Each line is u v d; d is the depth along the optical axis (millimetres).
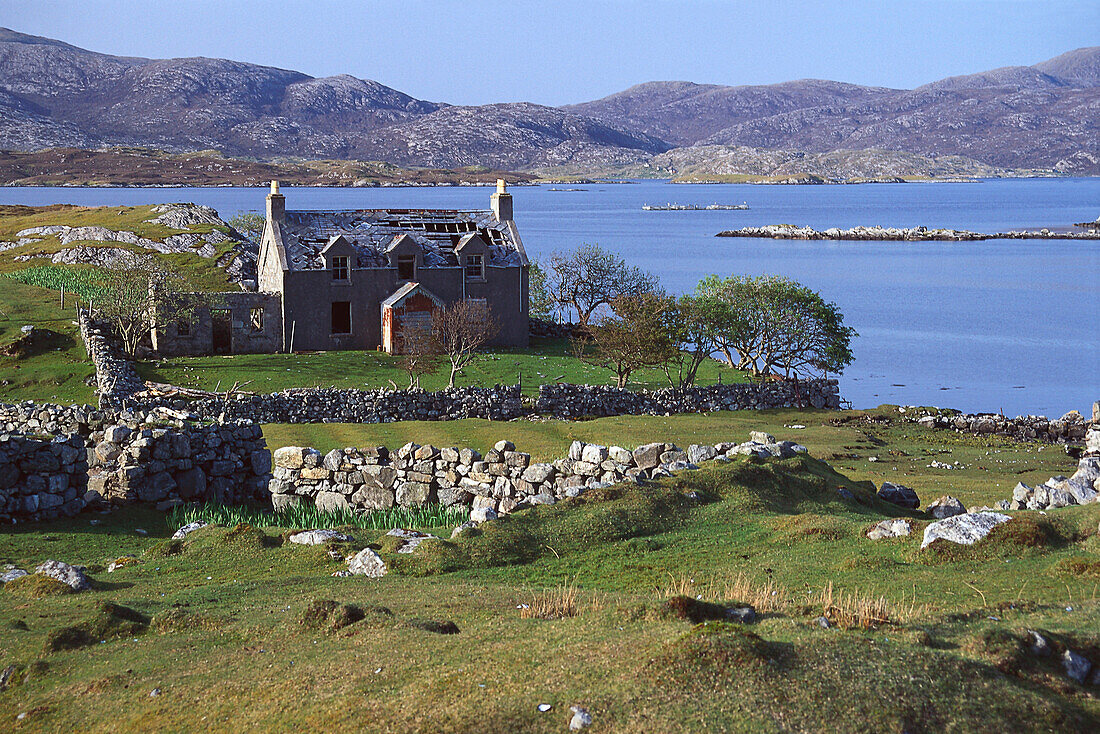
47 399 52156
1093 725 11367
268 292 78250
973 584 17094
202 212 130500
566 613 15656
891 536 20203
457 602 16828
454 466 28672
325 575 19812
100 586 19250
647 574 19344
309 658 14312
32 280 85000
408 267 82062
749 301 77062
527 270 85625
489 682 12320
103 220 126062
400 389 59406
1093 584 16391
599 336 65250
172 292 74312
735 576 18703
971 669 11812
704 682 11406
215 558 21172
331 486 29328
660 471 26469
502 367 72625
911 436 55094
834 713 10875
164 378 62438
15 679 14766
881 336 128000
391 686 12797
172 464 27719
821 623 13562
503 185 90000
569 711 11195
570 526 22109
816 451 47219
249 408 51906
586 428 50062
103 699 13797
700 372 76188
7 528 23719
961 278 194250
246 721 12516
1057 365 108000
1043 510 21438
